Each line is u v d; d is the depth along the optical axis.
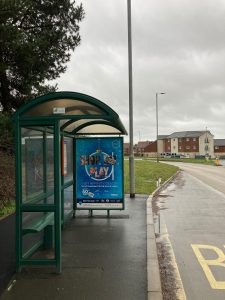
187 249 7.53
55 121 5.74
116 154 10.02
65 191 9.15
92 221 9.70
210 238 8.44
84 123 9.47
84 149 10.06
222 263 6.61
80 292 4.92
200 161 67.25
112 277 5.46
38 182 6.63
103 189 10.09
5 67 15.22
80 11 19.31
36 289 5.02
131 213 10.88
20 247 5.71
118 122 6.59
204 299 5.03
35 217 6.48
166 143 134.25
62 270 5.77
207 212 11.94
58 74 18.95
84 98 5.75
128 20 14.84
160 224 10.02
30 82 17.20
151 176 27.28
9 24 15.15
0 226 9.17
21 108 5.72
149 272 5.63
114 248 7.05
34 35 16.73
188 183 23.09
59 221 5.66
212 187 20.44
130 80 14.92
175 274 6.04
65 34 18.58
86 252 6.77
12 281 5.31
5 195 12.64
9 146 14.73
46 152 6.95
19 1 14.91
